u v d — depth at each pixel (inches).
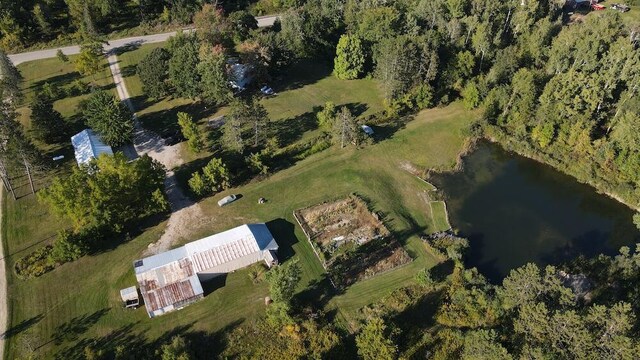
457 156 4298.7
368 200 3799.2
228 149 4192.9
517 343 2600.9
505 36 5639.8
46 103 4399.6
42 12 5644.7
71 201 3201.3
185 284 3021.7
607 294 3090.6
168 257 3171.8
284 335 2834.6
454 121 4670.3
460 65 4827.8
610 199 3988.7
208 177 3700.8
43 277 3120.1
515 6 5531.5
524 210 3841.0
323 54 5590.6
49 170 3922.2
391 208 3747.5
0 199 3668.8
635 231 3715.6
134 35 5900.6
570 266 3324.3
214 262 3134.8
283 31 5319.9
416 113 4766.2
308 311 2960.1
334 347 2775.6
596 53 4439.0
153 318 2915.8
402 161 4210.1
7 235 3390.7
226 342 2807.6
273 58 5059.1
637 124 3811.5
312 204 3742.6
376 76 5123.0
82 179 3324.3
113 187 3287.4
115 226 3321.9
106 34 5866.1
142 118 4579.2
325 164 4111.7
